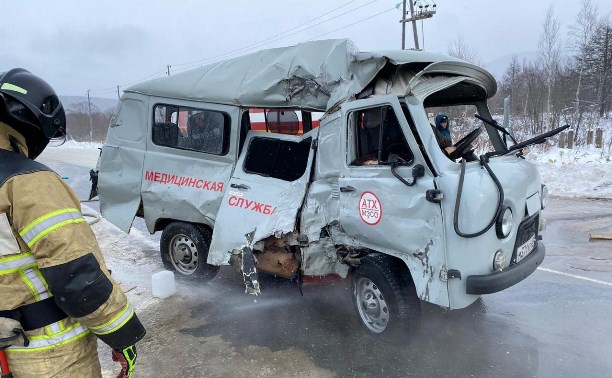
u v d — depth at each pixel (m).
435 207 3.28
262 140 4.83
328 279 4.45
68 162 20.19
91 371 1.86
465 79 4.05
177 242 5.40
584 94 33.44
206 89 4.95
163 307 4.74
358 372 3.46
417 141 3.53
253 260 4.36
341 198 3.97
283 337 4.05
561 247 6.53
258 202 4.51
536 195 4.00
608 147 17.84
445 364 3.53
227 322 4.37
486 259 3.32
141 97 5.39
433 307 4.55
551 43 27.66
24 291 1.67
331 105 4.10
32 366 1.71
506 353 3.67
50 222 1.58
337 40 4.39
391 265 3.78
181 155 5.15
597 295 4.79
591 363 3.50
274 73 4.57
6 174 1.61
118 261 6.30
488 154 3.86
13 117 1.72
